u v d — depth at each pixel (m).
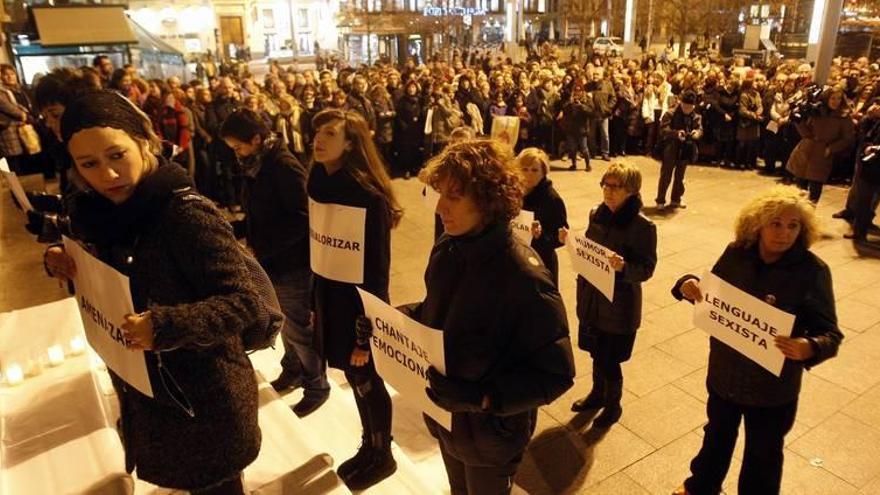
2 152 7.35
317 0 38.69
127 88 7.52
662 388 3.90
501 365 1.70
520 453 1.85
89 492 2.22
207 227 1.39
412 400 1.87
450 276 1.80
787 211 2.23
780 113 9.77
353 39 29.25
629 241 3.15
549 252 3.50
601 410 3.66
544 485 3.06
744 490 2.56
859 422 3.53
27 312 3.83
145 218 1.37
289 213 2.96
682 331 4.64
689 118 7.79
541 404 1.64
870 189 6.43
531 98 11.48
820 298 2.26
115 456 2.41
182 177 1.42
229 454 1.54
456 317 1.73
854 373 4.04
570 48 26.94
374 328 1.96
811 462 3.20
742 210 2.41
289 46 38.59
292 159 2.99
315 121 2.53
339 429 3.20
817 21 11.91
